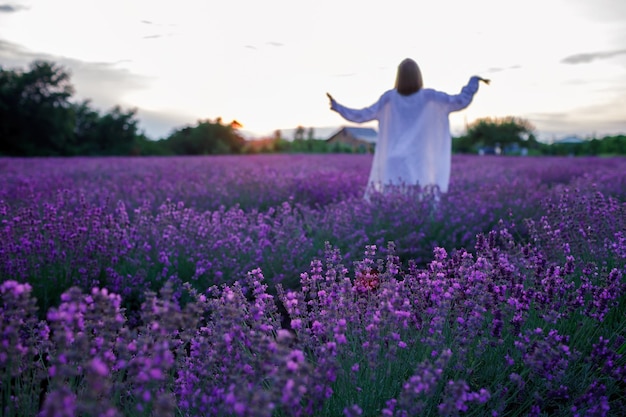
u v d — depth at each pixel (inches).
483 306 91.2
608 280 104.0
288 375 59.6
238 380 68.2
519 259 125.0
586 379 92.4
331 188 325.1
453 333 93.0
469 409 84.7
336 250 109.9
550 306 101.3
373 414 78.6
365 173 450.3
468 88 232.5
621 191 281.3
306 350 89.2
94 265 150.7
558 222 151.7
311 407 68.8
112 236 160.1
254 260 163.2
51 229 162.1
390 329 87.7
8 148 1695.4
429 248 190.9
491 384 90.4
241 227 194.1
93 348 71.3
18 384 77.4
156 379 60.1
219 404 72.2
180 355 83.1
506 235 133.5
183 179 396.2
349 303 94.6
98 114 1910.7
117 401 70.7
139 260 159.9
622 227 148.9
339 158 838.5
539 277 107.6
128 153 1857.8
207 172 483.2
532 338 92.0
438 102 236.8
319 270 102.0
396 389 84.3
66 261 150.4
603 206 164.4
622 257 124.4
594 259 135.8
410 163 236.2
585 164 639.8
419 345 92.3
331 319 88.1
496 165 638.5
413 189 225.8
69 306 63.1
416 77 236.8
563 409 86.5
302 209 226.1
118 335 80.4
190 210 197.6
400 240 186.2
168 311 67.9
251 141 1895.9
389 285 92.1
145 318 70.2
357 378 83.7
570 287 105.8
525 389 90.6
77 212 210.4
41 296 142.2
